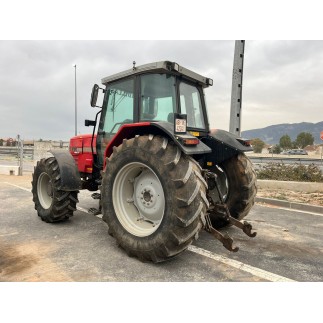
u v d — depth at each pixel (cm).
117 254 338
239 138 429
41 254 336
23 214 523
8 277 278
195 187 289
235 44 659
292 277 288
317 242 392
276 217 527
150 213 340
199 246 370
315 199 655
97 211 430
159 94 371
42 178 480
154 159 306
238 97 666
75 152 532
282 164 955
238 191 421
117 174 344
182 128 307
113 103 435
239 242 389
